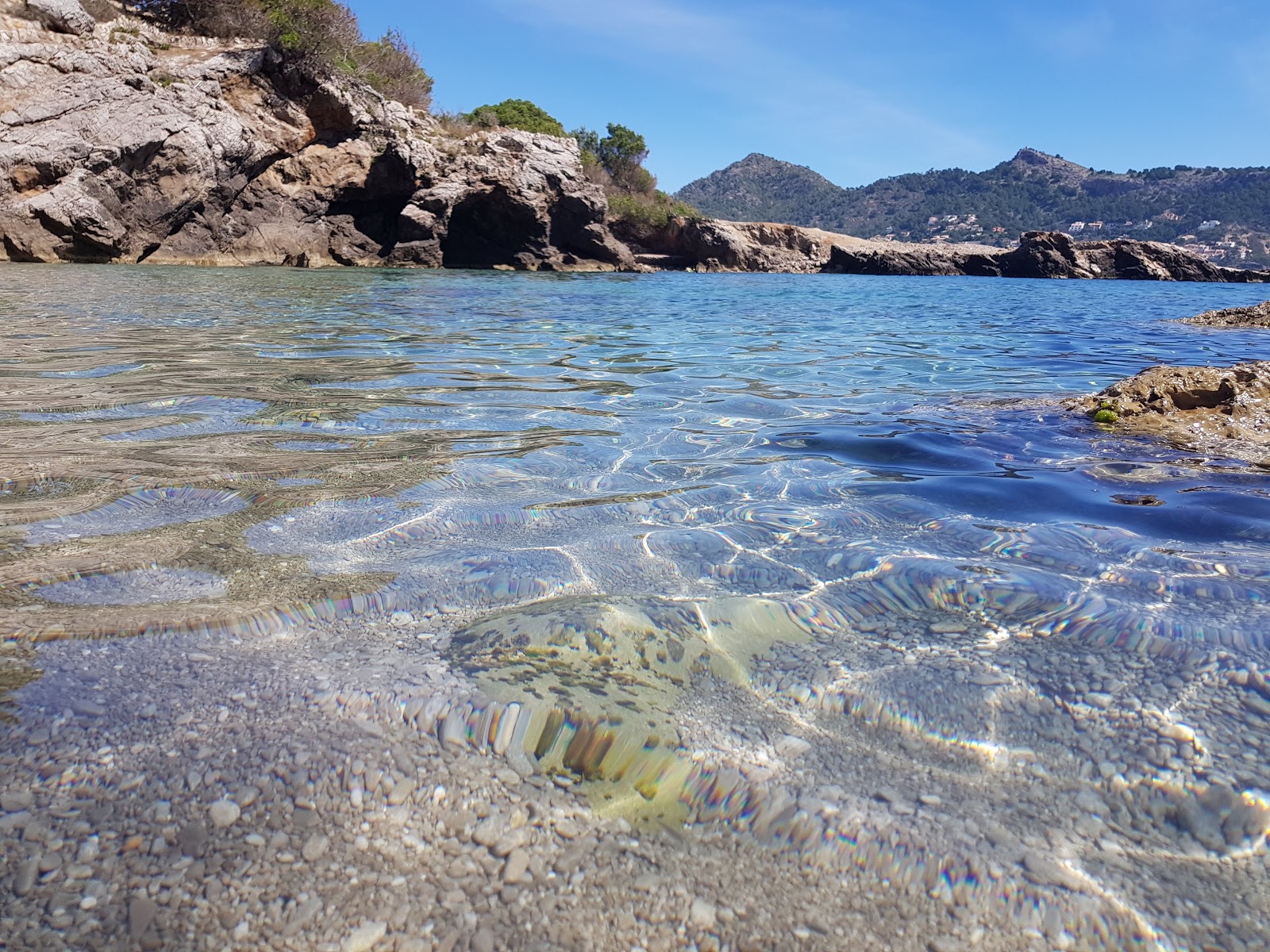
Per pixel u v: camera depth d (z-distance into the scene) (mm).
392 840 1248
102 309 8578
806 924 1136
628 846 1264
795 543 2451
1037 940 1115
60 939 1042
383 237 25438
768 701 1633
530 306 12062
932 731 1549
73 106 17812
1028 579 2205
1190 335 9812
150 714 1498
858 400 4945
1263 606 2043
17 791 1288
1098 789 1396
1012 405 4824
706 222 36938
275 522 2490
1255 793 1380
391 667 1685
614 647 1792
